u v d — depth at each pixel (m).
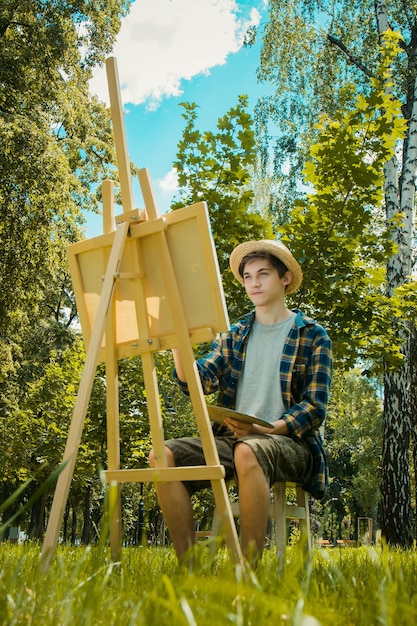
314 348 3.08
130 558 2.68
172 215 2.61
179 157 8.05
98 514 31.25
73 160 18.05
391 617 1.19
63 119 16.27
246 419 2.60
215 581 1.37
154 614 1.14
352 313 8.09
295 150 16.50
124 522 22.84
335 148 7.67
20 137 13.39
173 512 2.71
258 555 2.46
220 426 3.19
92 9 16.19
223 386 3.27
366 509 35.41
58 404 16.34
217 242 8.02
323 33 15.12
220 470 2.40
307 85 15.84
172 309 2.58
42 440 16.05
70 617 1.17
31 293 14.91
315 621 0.91
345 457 44.19
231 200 7.96
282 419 2.86
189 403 15.80
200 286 2.57
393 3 14.39
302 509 3.00
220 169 8.06
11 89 14.43
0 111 14.27
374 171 7.74
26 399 17.19
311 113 15.73
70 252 2.87
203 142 8.02
